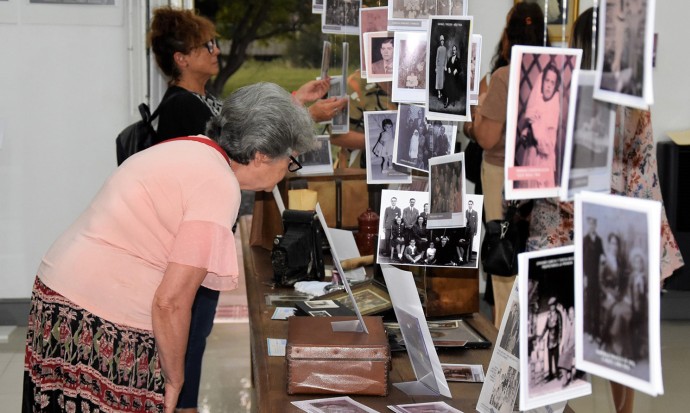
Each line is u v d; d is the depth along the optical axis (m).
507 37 3.96
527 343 1.27
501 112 3.61
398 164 2.16
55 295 1.99
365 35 2.38
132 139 3.46
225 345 4.90
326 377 1.86
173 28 3.34
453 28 1.85
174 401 1.96
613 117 1.25
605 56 1.17
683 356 4.71
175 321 1.86
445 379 1.87
